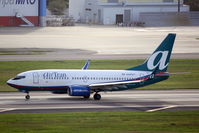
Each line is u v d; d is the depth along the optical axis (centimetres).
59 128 14212
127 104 18488
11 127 14225
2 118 15412
